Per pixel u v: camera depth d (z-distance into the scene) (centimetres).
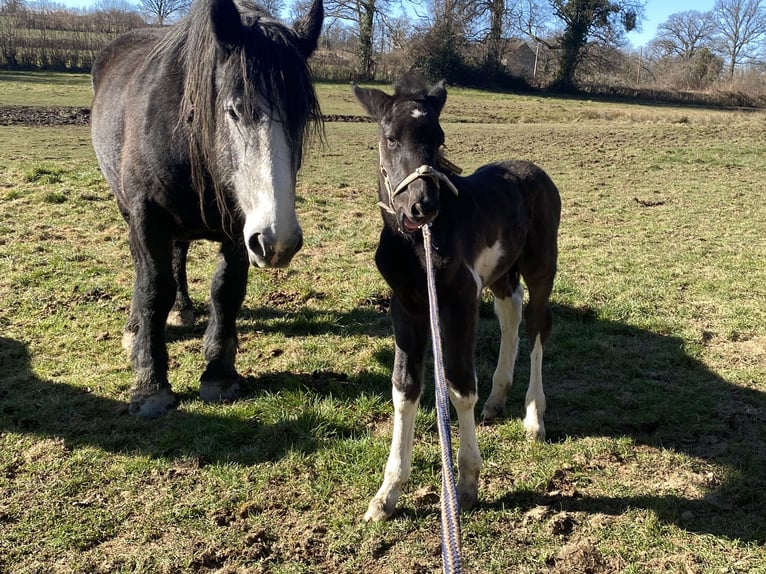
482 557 306
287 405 442
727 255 809
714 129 2303
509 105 3325
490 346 554
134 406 436
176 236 459
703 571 294
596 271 746
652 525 324
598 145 1883
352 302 648
